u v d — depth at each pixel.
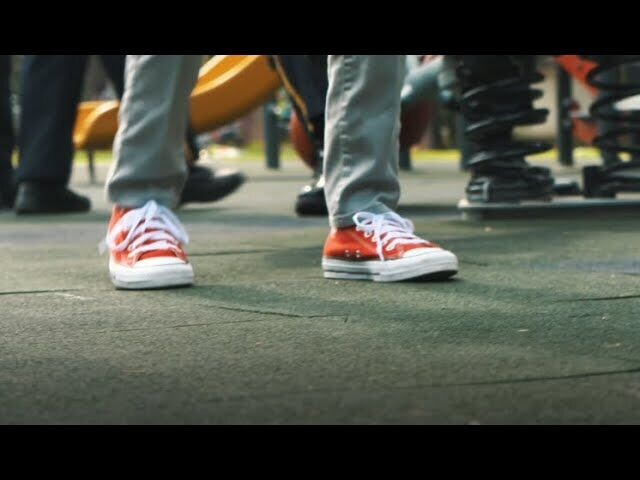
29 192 4.34
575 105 8.45
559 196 4.25
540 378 1.31
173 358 1.47
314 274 2.36
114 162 2.29
